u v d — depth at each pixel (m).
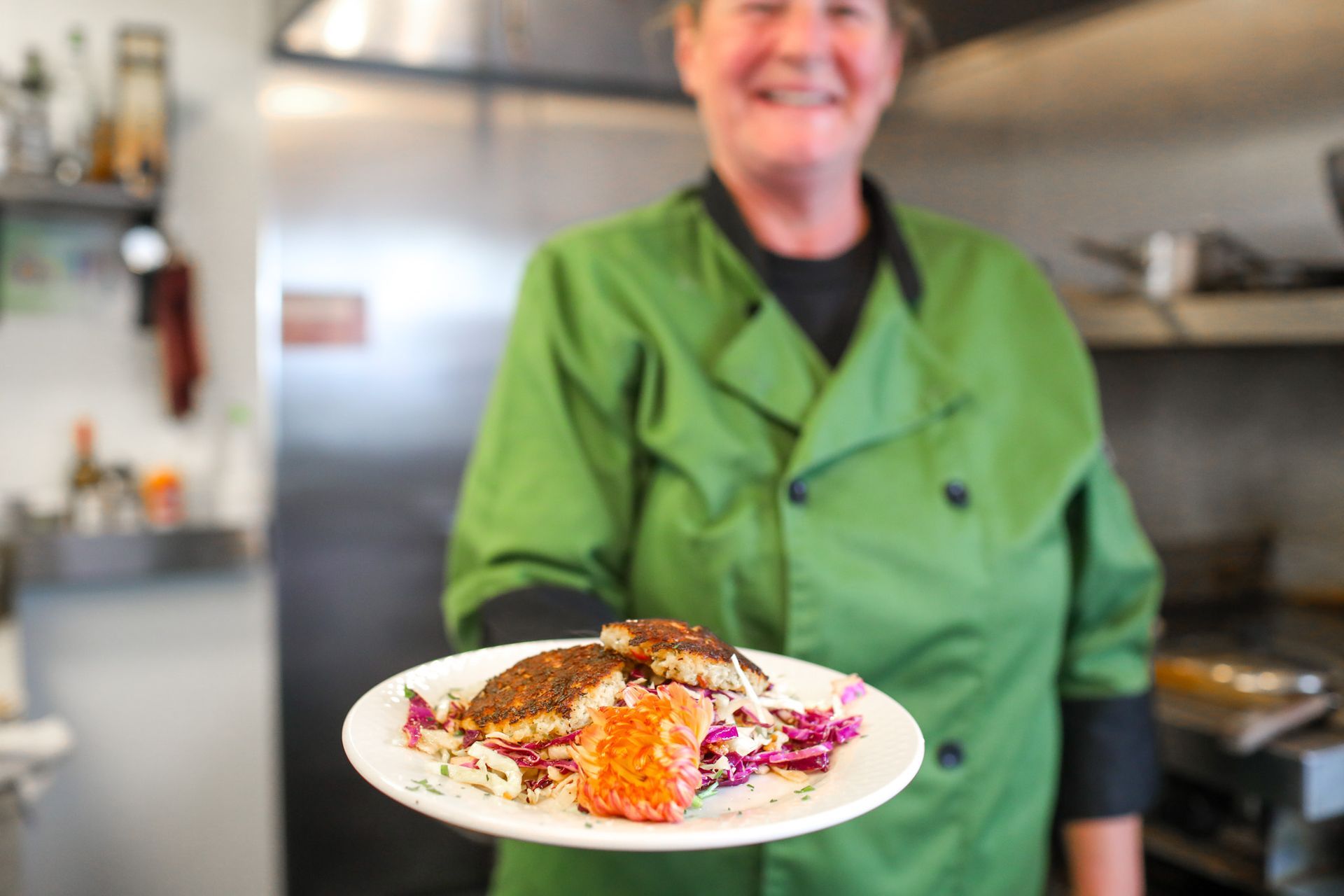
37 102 2.58
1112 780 1.31
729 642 1.16
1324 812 1.63
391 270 2.88
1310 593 2.48
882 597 1.14
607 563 1.22
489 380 2.98
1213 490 2.65
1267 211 2.39
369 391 2.88
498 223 2.95
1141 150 2.62
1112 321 2.41
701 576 1.16
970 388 1.26
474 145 2.90
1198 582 2.56
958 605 1.16
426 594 2.96
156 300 2.83
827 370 1.23
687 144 3.08
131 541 2.63
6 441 2.81
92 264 2.87
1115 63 2.65
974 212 3.01
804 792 0.74
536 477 1.20
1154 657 1.99
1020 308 1.35
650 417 1.21
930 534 1.17
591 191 3.01
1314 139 2.27
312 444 2.84
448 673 0.92
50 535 2.57
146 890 2.86
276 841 2.96
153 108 2.65
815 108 1.17
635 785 0.70
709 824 0.67
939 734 1.18
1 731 1.61
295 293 2.81
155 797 2.85
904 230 1.39
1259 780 1.67
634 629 0.87
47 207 2.77
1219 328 2.17
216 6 2.88
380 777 0.70
